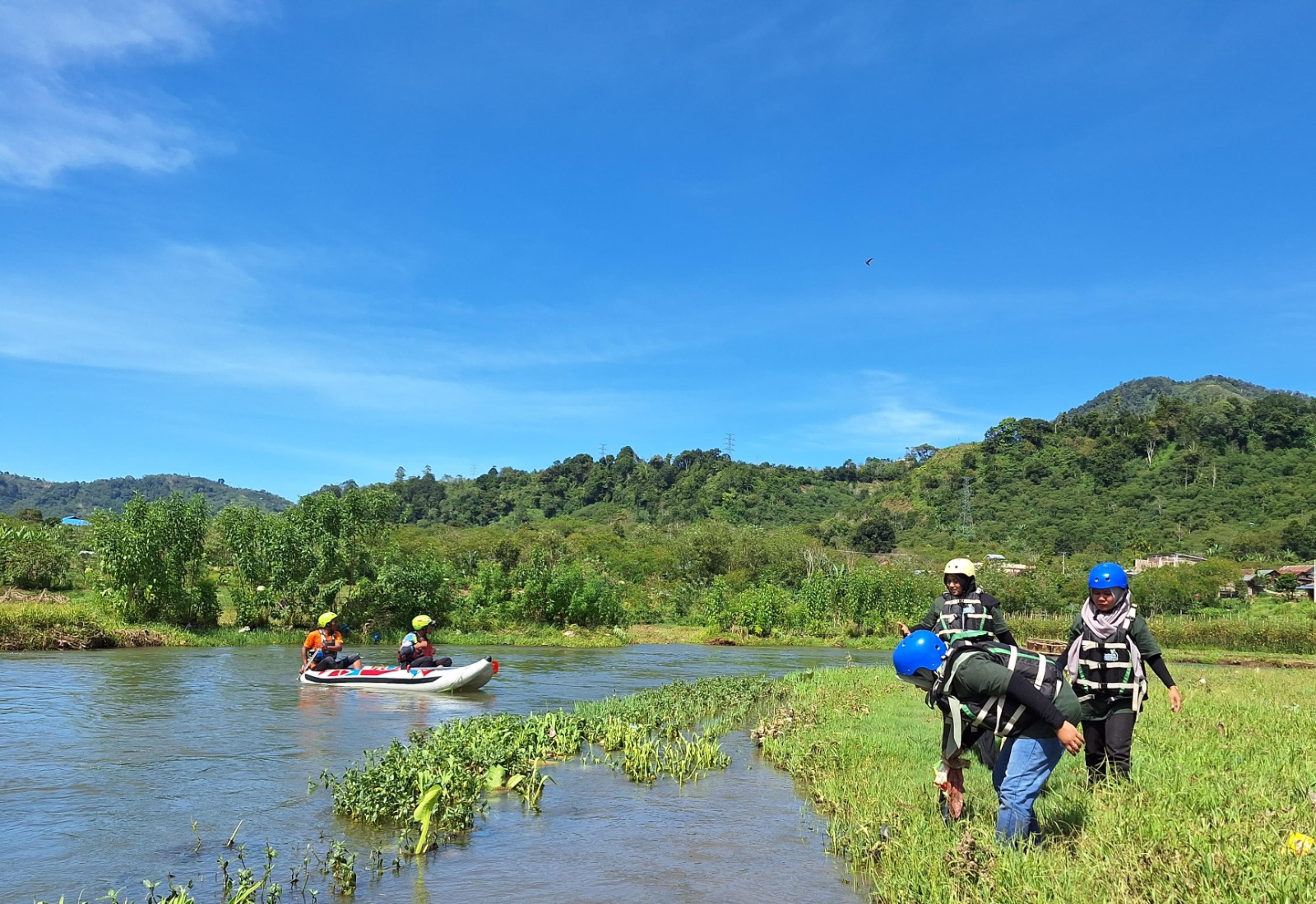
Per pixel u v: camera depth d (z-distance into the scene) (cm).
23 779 922
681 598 5409
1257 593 7712
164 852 676
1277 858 457
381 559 3466
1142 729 988
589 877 612
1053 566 9538
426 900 566
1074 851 536
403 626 3341
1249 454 13238
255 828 743
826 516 15575
